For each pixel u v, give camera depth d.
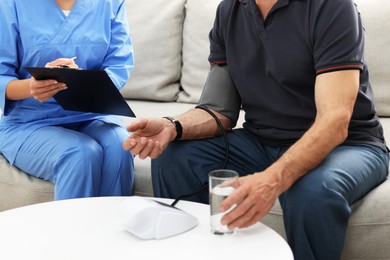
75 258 0.96
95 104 1.54
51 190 1.64
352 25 1.29
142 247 1.00
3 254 0.98
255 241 1.02
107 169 1.64
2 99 1.67
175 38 2.30
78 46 1.72
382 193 1.37
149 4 2.35
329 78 1.27
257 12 1.42
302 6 1.36
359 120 1.42
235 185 1.05
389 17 1.93
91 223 1.11
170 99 2.32
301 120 1.45
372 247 1.36
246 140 1.54
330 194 1.20
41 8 1.70
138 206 1.06
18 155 1.67
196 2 2.26
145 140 1.30
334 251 1.24
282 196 1.27
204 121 1.48
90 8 1.74
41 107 1.73
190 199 1.46
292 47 1.38
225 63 1.58
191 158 1.44
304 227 1.22
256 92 1.49
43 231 1.07
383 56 1.93
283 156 1.19
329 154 1.34
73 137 1.60
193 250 0.98
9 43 1.69
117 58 1.80
